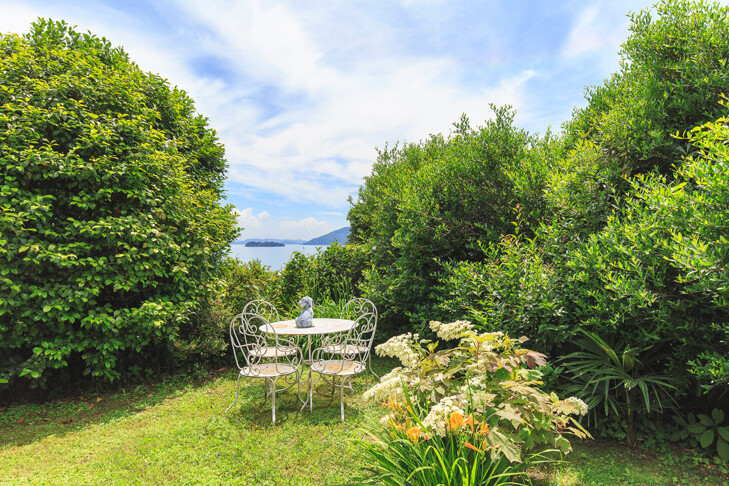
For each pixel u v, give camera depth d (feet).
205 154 23.32
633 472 9.48
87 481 9.25
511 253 14.10
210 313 19.53
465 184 19.74
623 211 12.37
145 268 15.74
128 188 15.93
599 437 11.30
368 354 16.51
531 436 8.16
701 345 9.98
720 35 13.24
